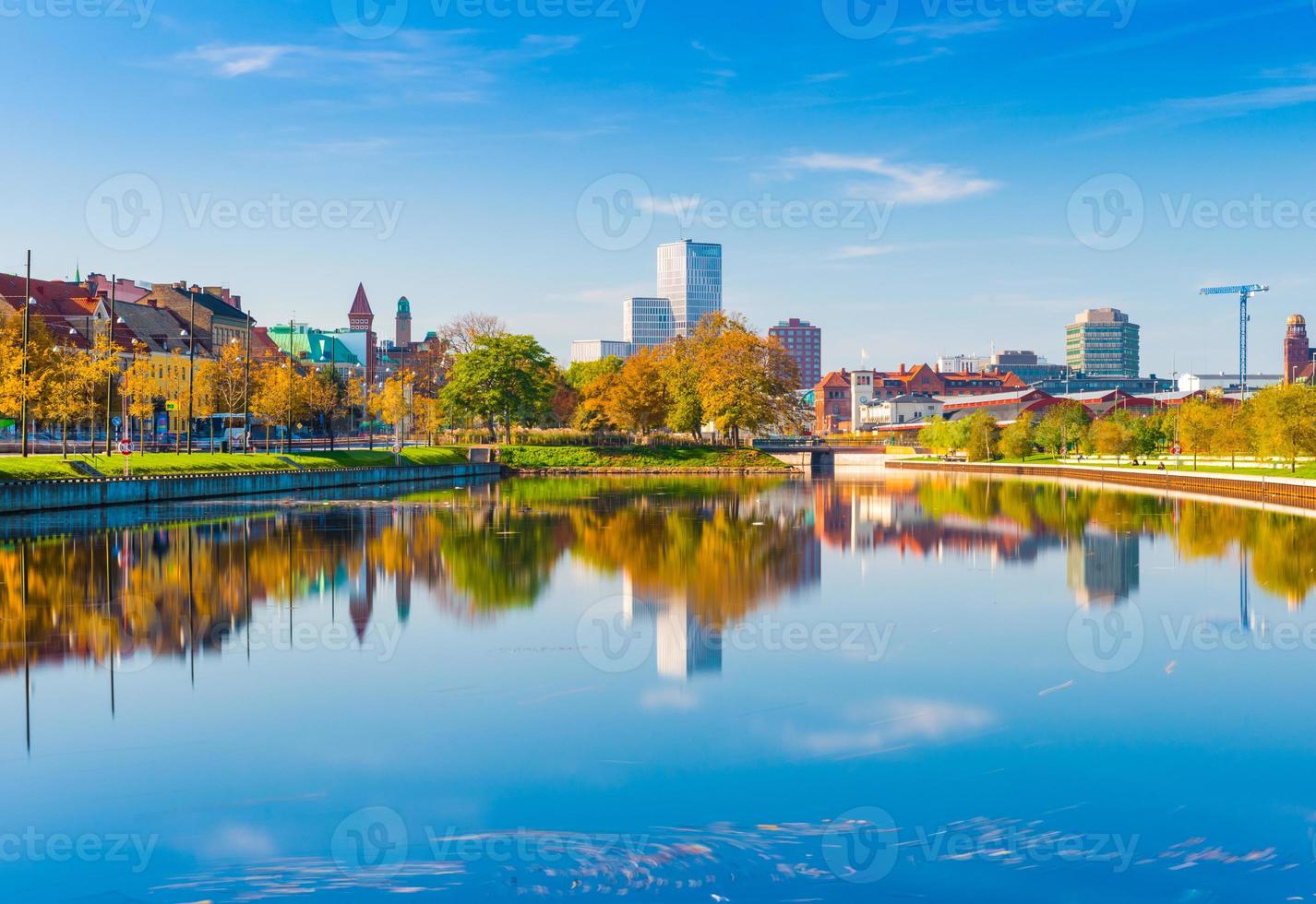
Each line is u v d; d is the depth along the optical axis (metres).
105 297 152.50
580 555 47.44
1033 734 20.06
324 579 39.44
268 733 20.11
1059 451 177.25
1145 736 19.94
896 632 29.55
